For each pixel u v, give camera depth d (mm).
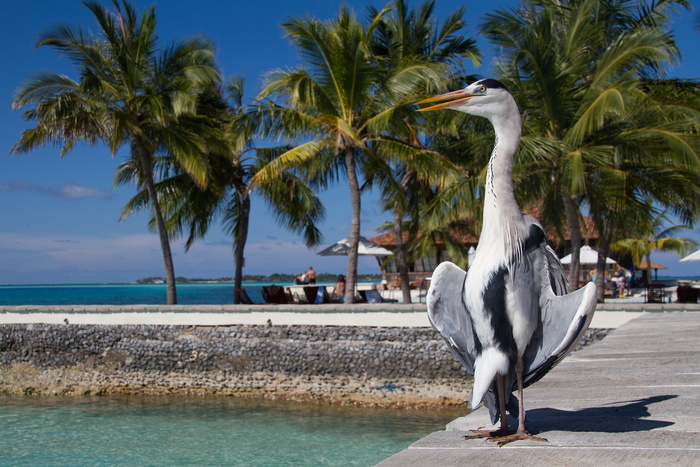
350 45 18094
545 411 3795
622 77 16234
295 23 17906
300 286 23703
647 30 16141
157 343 17016
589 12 19109
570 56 17750
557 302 3133
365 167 22391
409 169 21469
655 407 3783
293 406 14922
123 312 17406
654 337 8008
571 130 16359
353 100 18609
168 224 26125
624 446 2908
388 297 32406
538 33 17188
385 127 17828
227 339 16531
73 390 17234
